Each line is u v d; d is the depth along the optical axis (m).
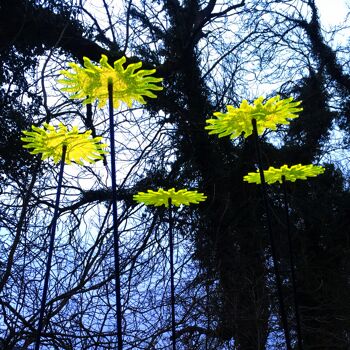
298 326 1.60
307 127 7.68
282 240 7.11
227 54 7.58
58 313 4.80
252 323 5.55
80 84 1.44
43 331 4.74
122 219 6.17
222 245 6.57
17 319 4.49
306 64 7.88
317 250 7.55
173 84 7.44
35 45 6.43
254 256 6.86
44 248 5.26
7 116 5.82
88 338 4.83
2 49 5.86
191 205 6.78
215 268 5.81
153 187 6.93
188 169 7.20
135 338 5.10
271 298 6.08
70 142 1.62
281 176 1.89
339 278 7.07
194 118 7.34
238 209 6.95
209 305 5.43
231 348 5.26
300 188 7.61
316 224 7.56
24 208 4.81
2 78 6.09
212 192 7.16
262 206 7.39
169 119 7.22
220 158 7.38
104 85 1.43
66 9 6.51
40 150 1.66
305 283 6.93
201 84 7.58
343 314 6.62
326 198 7.57
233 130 1.69
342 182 7.90
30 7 6.25
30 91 6.34
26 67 6.32
